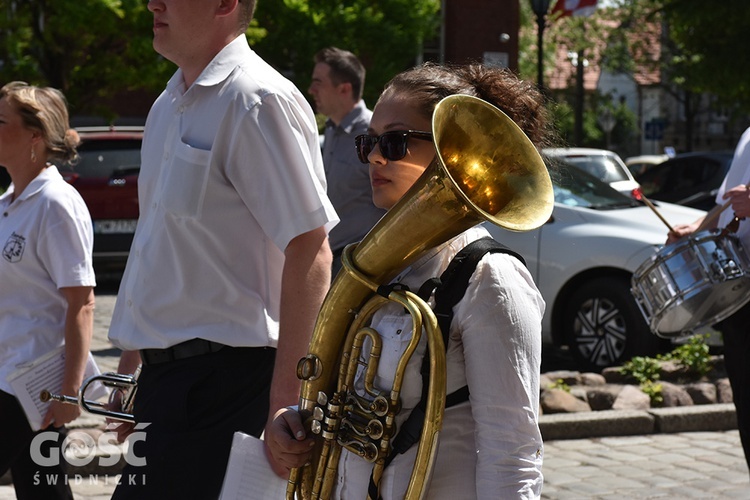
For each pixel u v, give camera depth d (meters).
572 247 10.01
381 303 2.64
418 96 2.77
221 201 3.63
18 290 4.61
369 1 24.84
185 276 3.64
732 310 5.37
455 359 2.62
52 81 21.17
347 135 7.71
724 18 24.55
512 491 2.52
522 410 2.55
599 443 7.71
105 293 15.34
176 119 3.73
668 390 8.43
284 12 23.94
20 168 4.67
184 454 3.60
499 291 2.58
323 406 2.72
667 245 5.97
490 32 29.31
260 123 3.58
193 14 3.65
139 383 3.78
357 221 7.54
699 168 19.27
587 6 25.00
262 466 3.06
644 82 63.88
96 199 15.47
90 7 19.42
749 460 5.17
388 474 2.61
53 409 4.57
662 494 6.48
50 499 4.72
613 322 9.87
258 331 3.66
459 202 2.45
